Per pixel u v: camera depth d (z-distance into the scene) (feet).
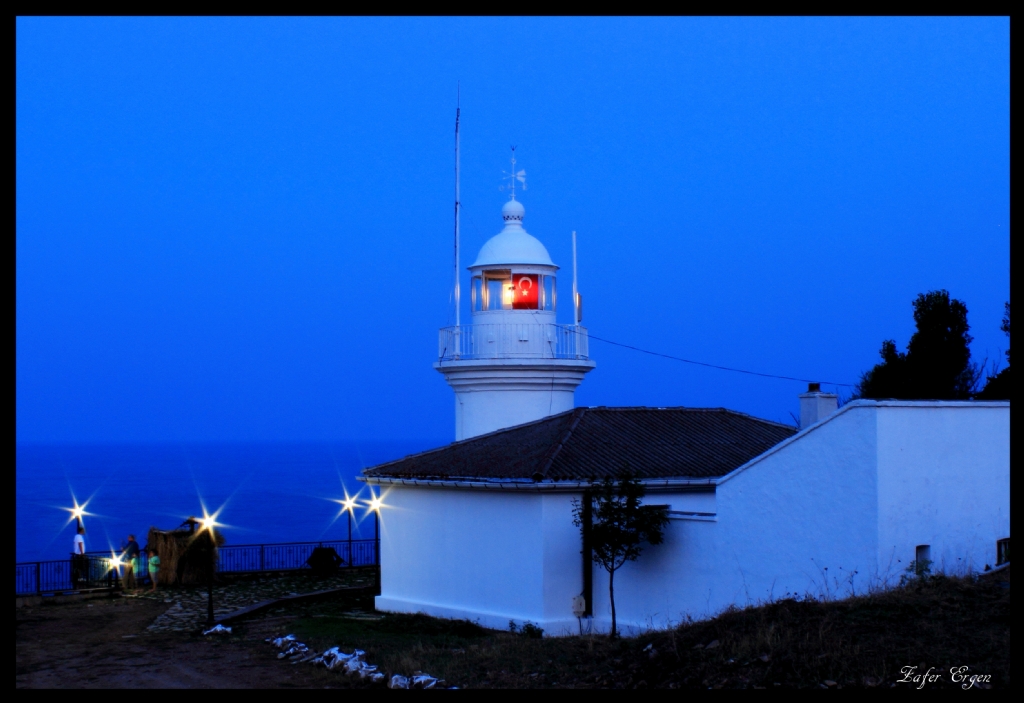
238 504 314.14
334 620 80.53
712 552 66.74
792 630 50.85
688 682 47.93
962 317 117.08
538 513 73.77
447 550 81.41
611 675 52.47
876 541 59.16
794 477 63.00
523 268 98.22
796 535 62.75
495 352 97.66
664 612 69.26
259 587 101.04
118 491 370.73
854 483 60.34
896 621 50.75
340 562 112.98
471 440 88.99
